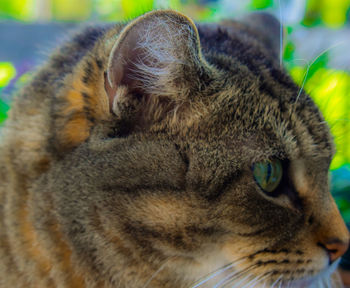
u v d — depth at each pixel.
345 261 0.44
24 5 1.08
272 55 0.40
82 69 0.34
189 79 0.33
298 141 0.34
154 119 0.33
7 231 0.36
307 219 0.34
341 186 0.49
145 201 0.33
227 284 0.35
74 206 0.34
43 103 0.36
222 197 0.33
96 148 0.33
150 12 0.33
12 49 0.74
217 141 0.33
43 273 0.35
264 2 0.66
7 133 0.37
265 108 0.34
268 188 0.34
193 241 0.33
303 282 0.35
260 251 0.34
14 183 0.36
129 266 0.34
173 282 0.35
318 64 0.49
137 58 0.33
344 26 0.71
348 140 0.49
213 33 0.40
